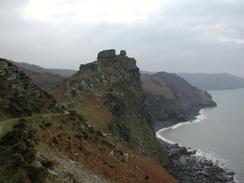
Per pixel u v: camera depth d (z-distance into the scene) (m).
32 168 36.81
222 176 125.25
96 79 143.38
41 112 64.94
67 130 61.84
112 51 176.38
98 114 112.88
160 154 140.62
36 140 47.44
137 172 70.06
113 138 98.44
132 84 166.38
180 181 117.06
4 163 37.31
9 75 66.62
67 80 146.88
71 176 42.97
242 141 198.88
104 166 58.62
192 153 167.75
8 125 50.03
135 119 143.25
